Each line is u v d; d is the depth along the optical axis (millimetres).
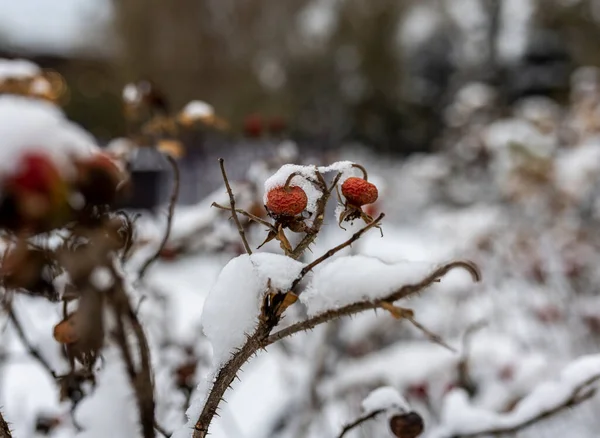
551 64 11805
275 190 902
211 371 874
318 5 16391
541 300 3496
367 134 16031
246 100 14773
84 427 1036
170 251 2098
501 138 4574
